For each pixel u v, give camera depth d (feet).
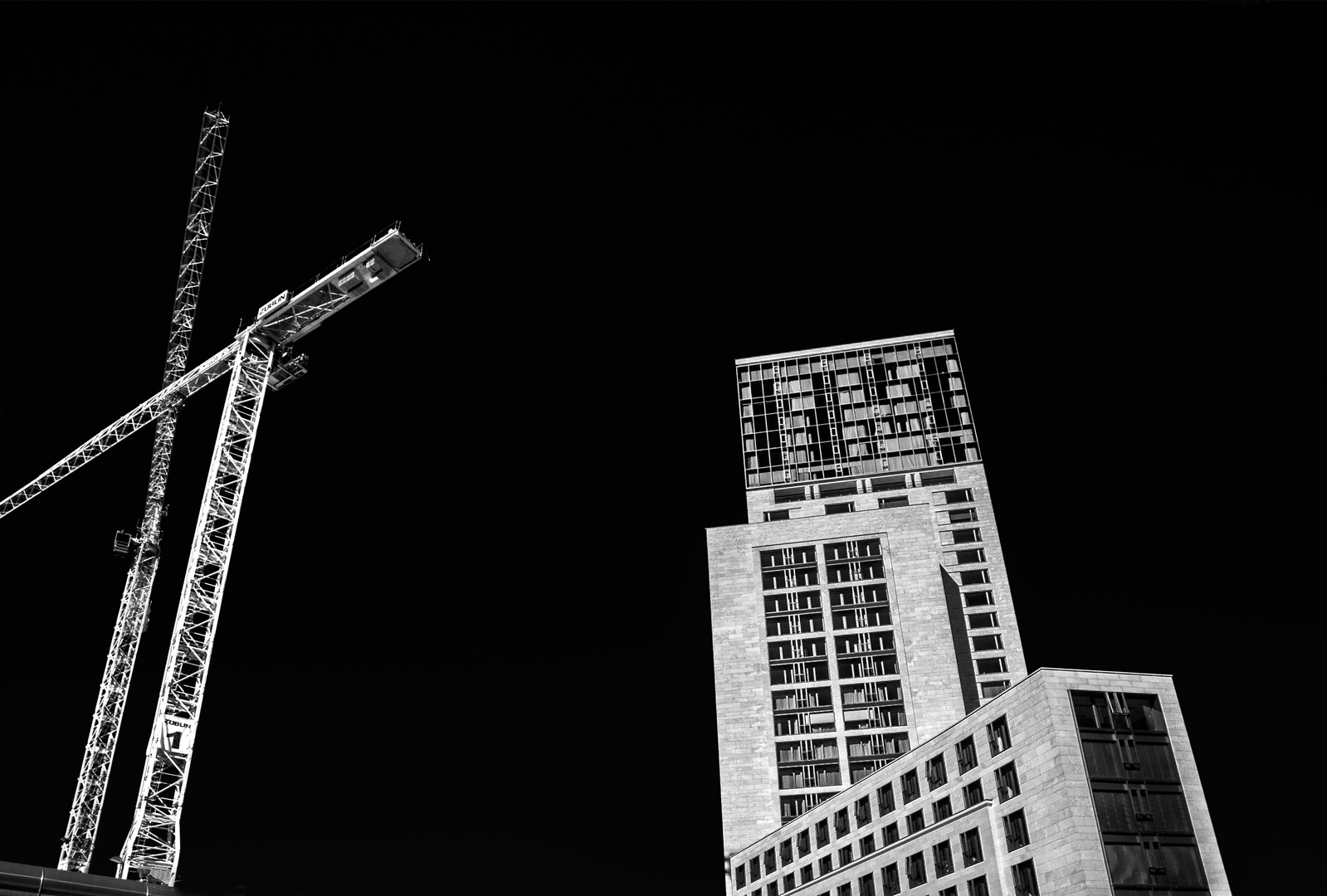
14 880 189.78
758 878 357.82
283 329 359.66
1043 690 258.98
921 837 287.28
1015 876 255.70
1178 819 246.27
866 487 540.52
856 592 471.62
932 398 576.61
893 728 426.10
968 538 496.64
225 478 343.87
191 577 323.16
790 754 428.56
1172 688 265.54
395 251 337.52
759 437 577.02
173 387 432.25
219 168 524.11
